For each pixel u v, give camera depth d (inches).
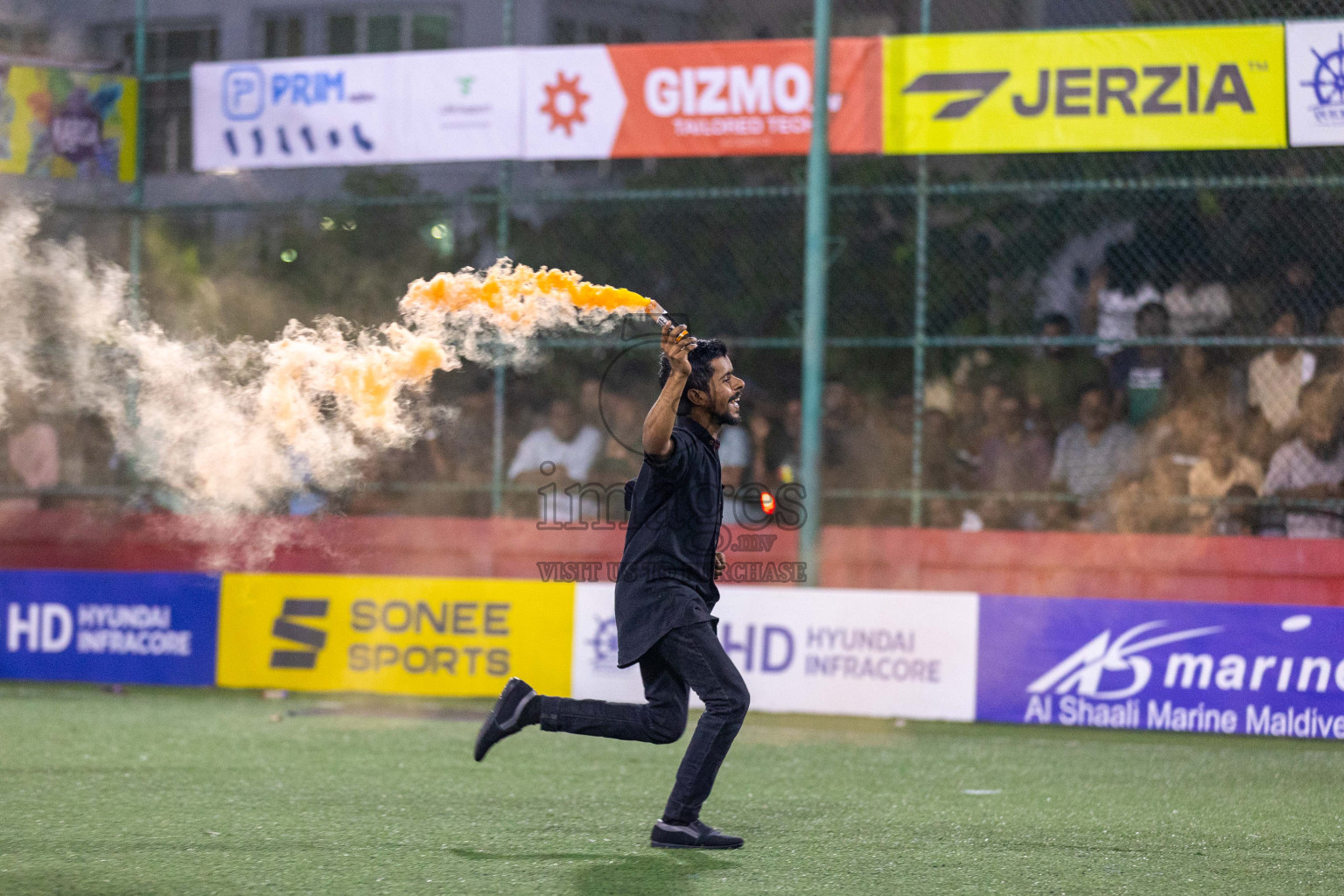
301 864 234.1
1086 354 477.7
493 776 320.8
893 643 405.4
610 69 450.9
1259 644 386.6
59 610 460.8
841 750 367.2
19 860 235.0
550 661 422.9
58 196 484.7
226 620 448.5
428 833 259.8
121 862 234.7
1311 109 410.9
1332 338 424.5
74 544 474.6
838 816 283.7
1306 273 451.8
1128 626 394.3
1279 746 380.8
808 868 236.2
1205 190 464.8
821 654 408.8
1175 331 462.6
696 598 240.8
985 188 437.4
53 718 398.0
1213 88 415.8
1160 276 469.4
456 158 460.4
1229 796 309.6
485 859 238.7
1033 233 489.4
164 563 467.8
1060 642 397.7
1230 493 443.8
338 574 453.7
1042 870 238.5
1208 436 452.4
